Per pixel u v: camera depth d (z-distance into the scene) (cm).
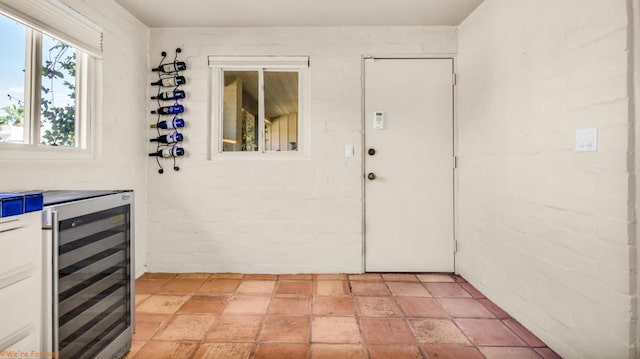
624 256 131
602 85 140
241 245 287
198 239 287
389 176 288
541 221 177
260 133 291
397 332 186
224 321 197
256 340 176
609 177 137
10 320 97
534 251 183
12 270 97
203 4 246
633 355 129
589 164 146
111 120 236
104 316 143
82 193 145
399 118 288
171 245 287
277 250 288
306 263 288
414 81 287
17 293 99
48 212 108
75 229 122
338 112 286
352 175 287
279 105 504
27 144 168
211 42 285
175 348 168
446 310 214
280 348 169
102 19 225
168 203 286
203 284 260
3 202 92
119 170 246
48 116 186
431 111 287
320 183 287
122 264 156
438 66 287
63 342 118
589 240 146
